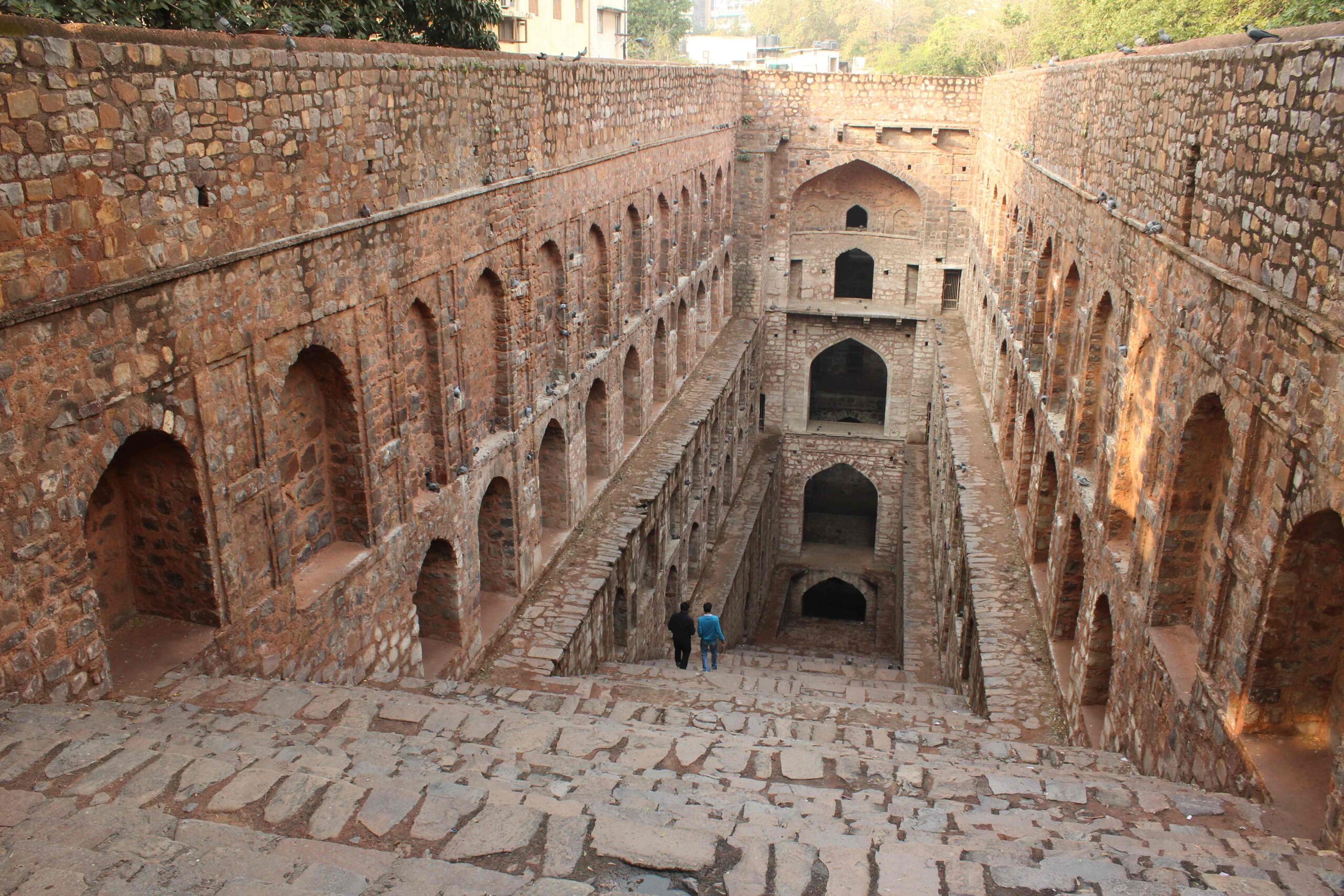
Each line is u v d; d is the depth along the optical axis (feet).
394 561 33.60
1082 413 39.42
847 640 91.15
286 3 41.37
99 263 21.49
